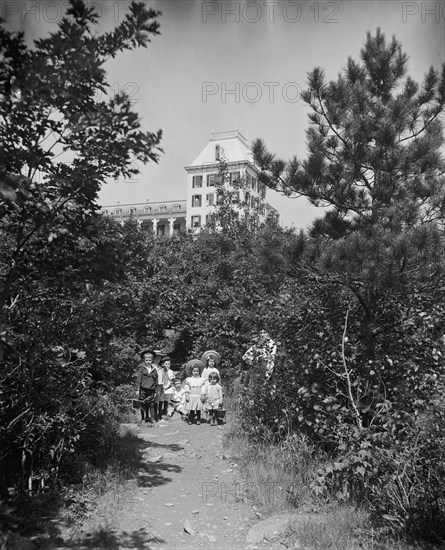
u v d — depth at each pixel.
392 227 7.07
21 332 5.82
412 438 5.53
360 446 5.87
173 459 8.06
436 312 7.61
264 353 9.18
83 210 5.02
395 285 6.53
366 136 7.93
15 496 5.56
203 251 20.22
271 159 8.40
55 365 5.98
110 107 4.06
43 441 5.98
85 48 4.02
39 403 5.87
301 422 7.77
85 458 6.94
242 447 8.33
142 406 11.20
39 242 5.00
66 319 6.05
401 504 5.04
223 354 15.14
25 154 4.30
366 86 8.42
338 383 7.64
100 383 8.32
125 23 3.98
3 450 6.02
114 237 5.54
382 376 7.38
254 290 10.13
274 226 7.93
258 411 8.88
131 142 4.15
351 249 6.50
